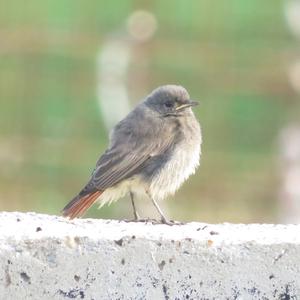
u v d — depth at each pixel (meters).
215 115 17.59
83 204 9.34
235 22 18.33
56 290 7.01
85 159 16.72
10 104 17.45
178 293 7.06
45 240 7.00
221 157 16.98
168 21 18.00
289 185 16.27
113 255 7.02
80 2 18.98
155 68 16.95
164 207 15.55
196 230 7.46
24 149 16.69
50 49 17.22
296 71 17.31
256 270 7.08
